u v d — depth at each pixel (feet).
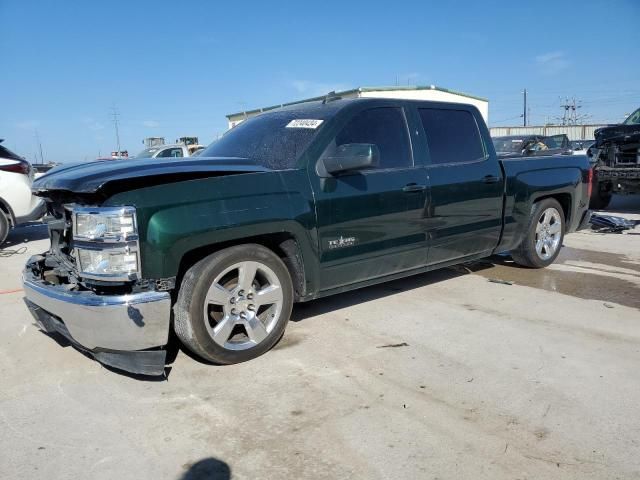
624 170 33.99
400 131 14.61
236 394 10.35
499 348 12.41
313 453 8.39
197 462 8.24
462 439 8.70
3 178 26.09
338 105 13.88
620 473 7.82
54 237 12.60
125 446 8.71
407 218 14.28
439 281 18.44
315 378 10.95
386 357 11.95
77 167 12.34
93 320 9.95
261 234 11.50
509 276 19.04
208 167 11.46
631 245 24.80
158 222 10.12
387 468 7.98
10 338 13.67
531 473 7.83
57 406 10.07
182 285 10.87
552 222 19.81
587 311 15.05
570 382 10.64
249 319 11.63
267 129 14.42
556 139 58.03
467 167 15.97
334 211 12.68
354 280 13.66
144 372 10.36
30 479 7.89
